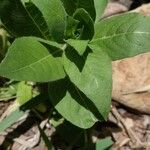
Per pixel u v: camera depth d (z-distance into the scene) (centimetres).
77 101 28
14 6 27
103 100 26
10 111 36
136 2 43
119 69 36
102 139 35
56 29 28
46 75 26
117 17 29
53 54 27
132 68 36
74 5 28
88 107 28
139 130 37
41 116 36
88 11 28
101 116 28
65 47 28
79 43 26
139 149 36
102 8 30
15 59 24
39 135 36
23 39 25
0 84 36
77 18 28
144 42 28
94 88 26
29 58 25
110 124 37
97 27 29
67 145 35
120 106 37
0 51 34
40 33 29
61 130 35
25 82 34
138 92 36
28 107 33
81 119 28
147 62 36
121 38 28
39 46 26
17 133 36
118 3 43
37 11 27
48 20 27
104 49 28
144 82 36
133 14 28
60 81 29
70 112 28
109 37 28
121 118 37
